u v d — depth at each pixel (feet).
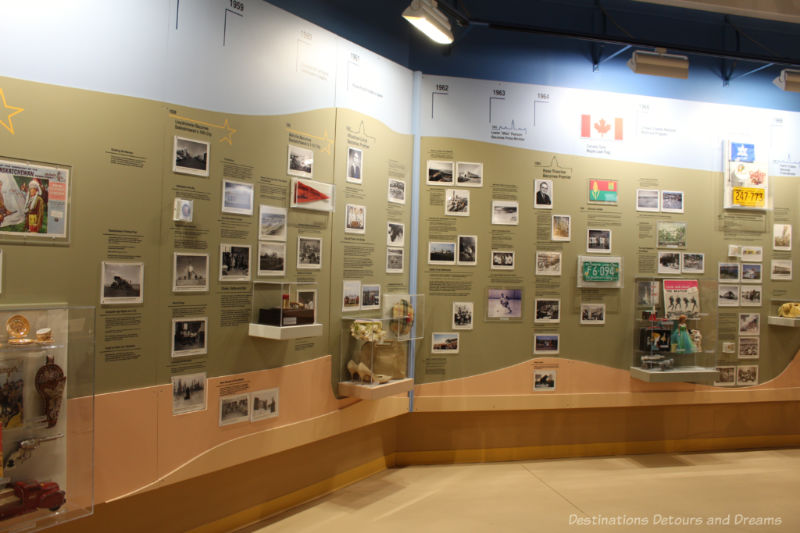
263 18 11.38
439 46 16.05
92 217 8.80
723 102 18.08
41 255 8.25
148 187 9.50
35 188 8.18
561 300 16.56
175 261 9.89
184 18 9.98
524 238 16.31
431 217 15.75
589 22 17.06
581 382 16.65
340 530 11.71
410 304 14.82
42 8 8.23
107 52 8.95
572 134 16.72
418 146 15.64
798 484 14.98
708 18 17.83
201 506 10.98
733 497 13.99
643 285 16.84
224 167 10.68
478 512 12.80
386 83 14.75
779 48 18.43
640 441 17.74
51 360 7.98
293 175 12.05
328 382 13.04
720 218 17.78
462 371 15.92
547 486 14.61
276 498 12.54
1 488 7.41
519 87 16.39
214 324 10.55
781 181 18.21
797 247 18.35
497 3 16.43
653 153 17.28
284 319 10.91
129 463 9.20
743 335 17.99
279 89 11.73
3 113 7.88
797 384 18.28
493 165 16.15
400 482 14.71
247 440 11.12
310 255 12.54
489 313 16.07
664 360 16.66
